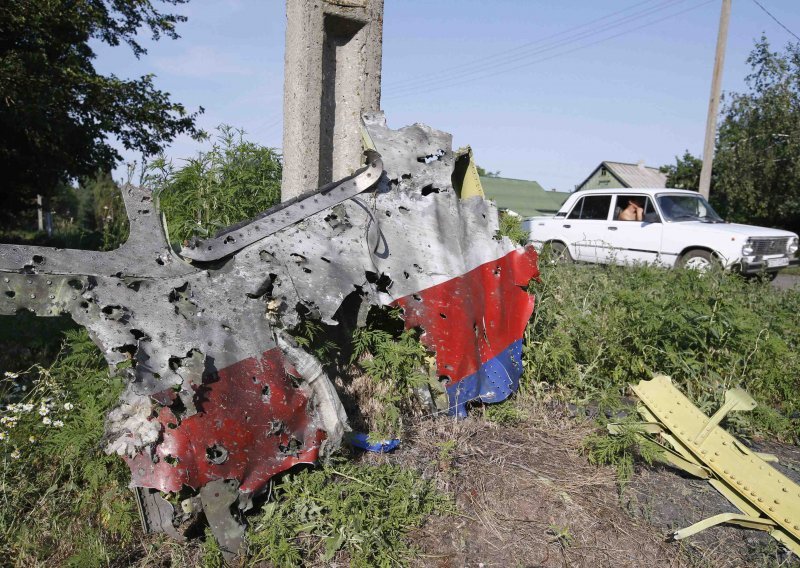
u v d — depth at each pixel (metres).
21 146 14.56
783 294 6.97
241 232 3.44
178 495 2.82
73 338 3.63
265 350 3.18
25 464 3.21
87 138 15.01
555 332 4.78
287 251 3.53
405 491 3.09
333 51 5.45
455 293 4.11
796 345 5.60
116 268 3.00
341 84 5.50
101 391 3.35
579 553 2.99
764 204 23.70
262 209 5.42
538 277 4.66
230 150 5.43
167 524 2.82
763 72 23.66
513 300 4.46
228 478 2.85
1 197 17.86
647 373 4.94
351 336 4.04
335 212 3.83
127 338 2.84
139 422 2.73
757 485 3.33
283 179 5.43
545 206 27.84
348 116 5.49
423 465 3.45
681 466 3.55
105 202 6.70
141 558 2.84
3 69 12.37
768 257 11.05
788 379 4.81
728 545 3.13
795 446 4.37
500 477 3.45
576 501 3.31
